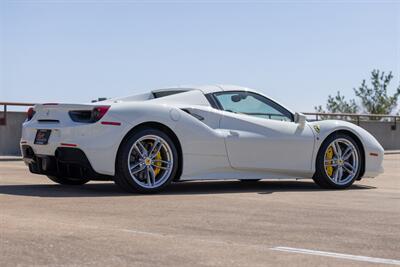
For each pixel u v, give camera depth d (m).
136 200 5.45
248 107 6.79
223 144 6.41
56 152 5.89
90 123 5.78
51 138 5.91
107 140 5.77
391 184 7.87
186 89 6.68
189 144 6.21
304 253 3.41
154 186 6.01
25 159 6.40
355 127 7.31
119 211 4.77
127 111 5.88
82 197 5.58
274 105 6.98
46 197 5.51
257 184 7.45
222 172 6.47
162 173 6.10
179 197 5.77
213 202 5.45
